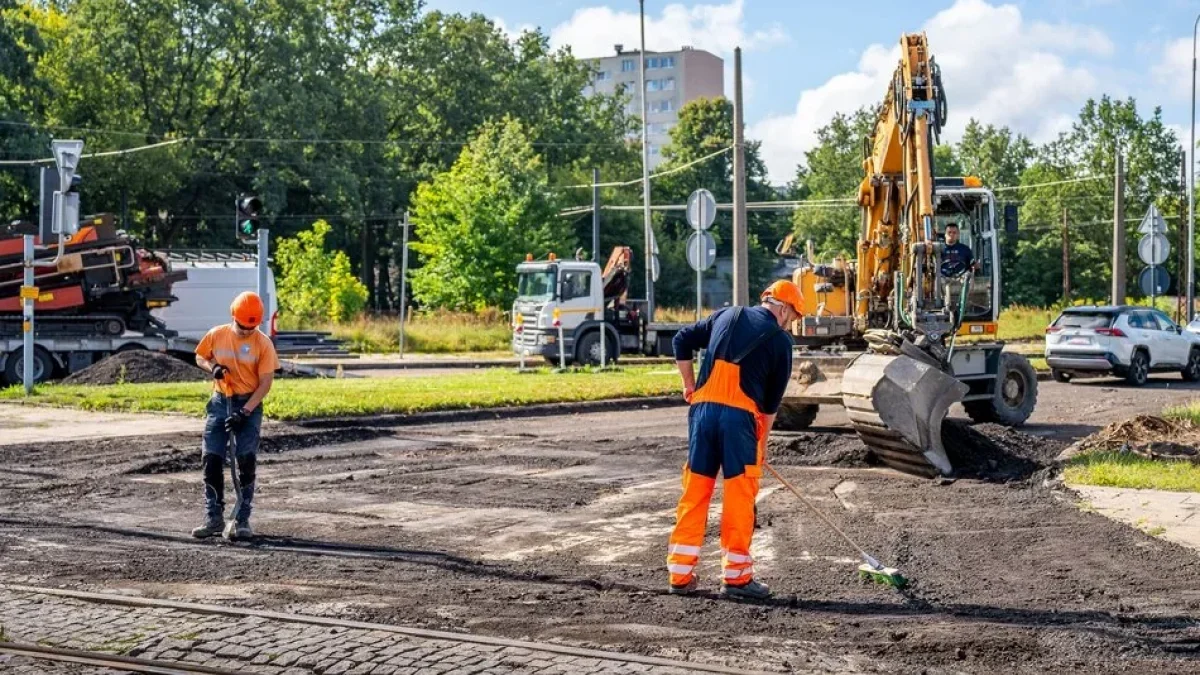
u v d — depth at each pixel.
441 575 8.66
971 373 18.42
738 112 30.08
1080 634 7.07
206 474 10.12
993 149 88.69
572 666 6.43
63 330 27.95
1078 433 18.20
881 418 13.45
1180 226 48.19
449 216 57.38
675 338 8.55
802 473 13.88
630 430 18.47
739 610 7.70
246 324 10.13
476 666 6.43
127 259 28.30
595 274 35.94
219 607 7.57
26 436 16.23
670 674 6.31
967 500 11.97
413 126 81.19
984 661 6.62
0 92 55.00
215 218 68.94
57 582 8.37
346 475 13.68
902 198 18.22
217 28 65.38
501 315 51.31
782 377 8.34
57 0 67.12
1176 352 29.88
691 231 97.00
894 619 7.47
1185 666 6.54
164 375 25.00
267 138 66.50
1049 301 76.00
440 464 14.59
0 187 52.84
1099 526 10.45
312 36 69.00
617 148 88.38
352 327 46.44
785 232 105.00
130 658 6.61
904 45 16.59
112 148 61.50
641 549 9.68
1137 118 68.44
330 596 8.00
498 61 83.75
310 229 72.12
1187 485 12.31
